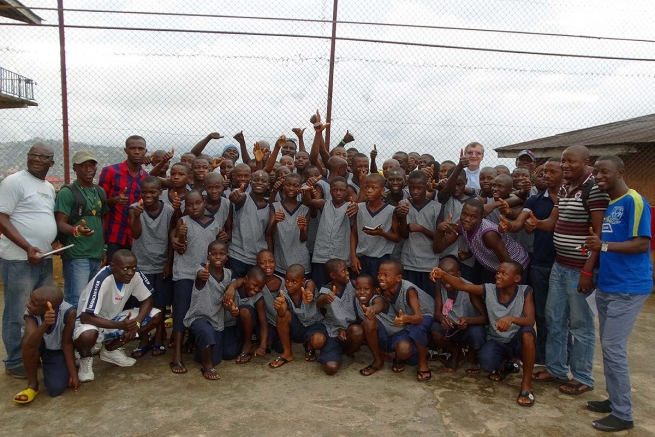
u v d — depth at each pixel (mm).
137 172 4488
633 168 7949
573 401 3537
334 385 3701
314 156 5477
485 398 3547
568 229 3566
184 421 3098
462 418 3229
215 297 3945
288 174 4562
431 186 4848
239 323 4219
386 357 4262
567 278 3615
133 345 4527
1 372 3838
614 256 3160
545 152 9688
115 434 2939
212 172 4410
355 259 4469
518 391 3684
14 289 3615
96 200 4020
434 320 4102
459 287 3826
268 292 4242
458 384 3791
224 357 4160
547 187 4062
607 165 3105
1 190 3506
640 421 3285
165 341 4625
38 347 3307
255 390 3574
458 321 3855
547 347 3840
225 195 5059
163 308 4363
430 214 4488
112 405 3307
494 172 4797
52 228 3727
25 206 3602
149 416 3158
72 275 3928
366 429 3045
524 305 3699
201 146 5789
